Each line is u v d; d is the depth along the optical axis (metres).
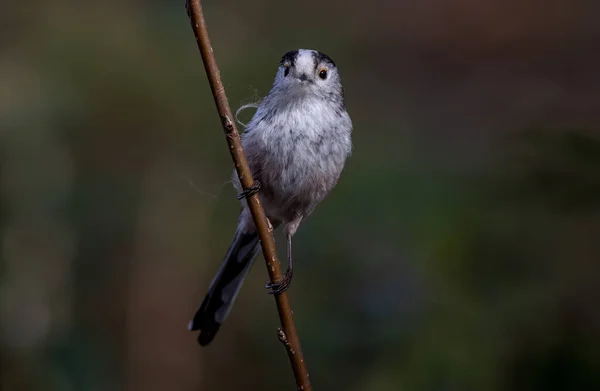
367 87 15.05
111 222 11.01
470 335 8.63
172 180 11.40
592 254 8.41
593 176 8.50
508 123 12.82
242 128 7.96
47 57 11.30
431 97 14.81
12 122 10.44
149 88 11.45
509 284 8.68
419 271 9.96
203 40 5.36
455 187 10.91
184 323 10.87
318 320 10.60
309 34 15.16
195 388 10.70
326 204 11.53
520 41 16.28
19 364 9.55
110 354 10.47
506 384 8.30
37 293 9.87
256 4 15.00
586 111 11.12
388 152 12.39
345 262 11.04
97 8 11.98
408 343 9.36
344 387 10.05
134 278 10.85
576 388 7.98
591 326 8.12
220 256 11.26
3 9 11.55
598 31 16.14
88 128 11.20
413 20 17.09
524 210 8.84
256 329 11.08
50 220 10.28
